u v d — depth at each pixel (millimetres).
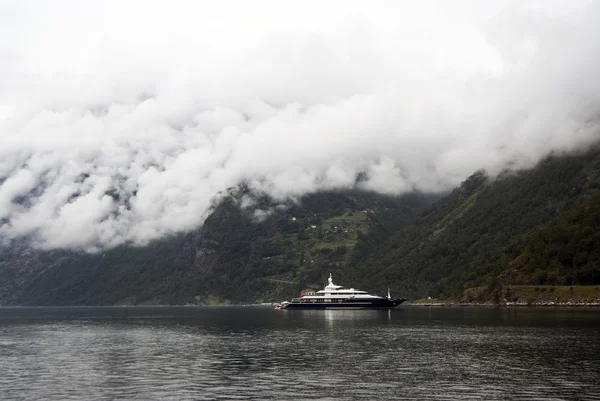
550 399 75625
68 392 85625
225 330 192750
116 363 113188
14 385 91562
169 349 135750
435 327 181000
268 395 80750
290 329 188625
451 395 78750
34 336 183500
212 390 84688
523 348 122000
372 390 82500
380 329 178500
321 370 99625
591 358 106625
